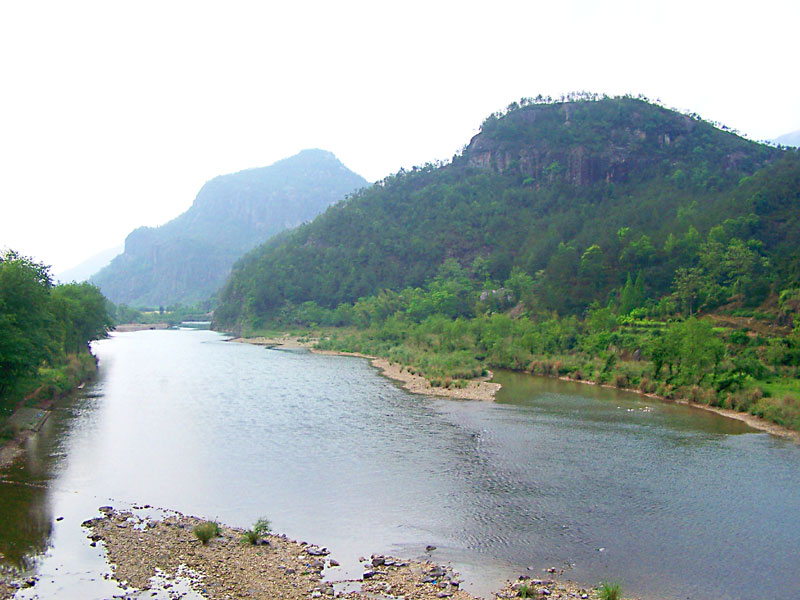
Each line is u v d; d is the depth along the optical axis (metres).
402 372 89.06
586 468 38.38
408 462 39.47
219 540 26.38
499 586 22.55
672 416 55.31
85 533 26.69
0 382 43.72
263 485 34.59
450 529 28.31
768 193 134.75
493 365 96.12
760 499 32.66
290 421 52.19
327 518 29.55
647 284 122.12
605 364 80.69
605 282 127.50
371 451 42.19
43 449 41.50
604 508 31.19
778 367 73.25
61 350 74.06
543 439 45.94
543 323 110.81
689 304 105.44
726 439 46.34
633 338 87.25
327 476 36.38
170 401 61.84
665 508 31.20
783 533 28.00
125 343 155.12
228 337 185.50
